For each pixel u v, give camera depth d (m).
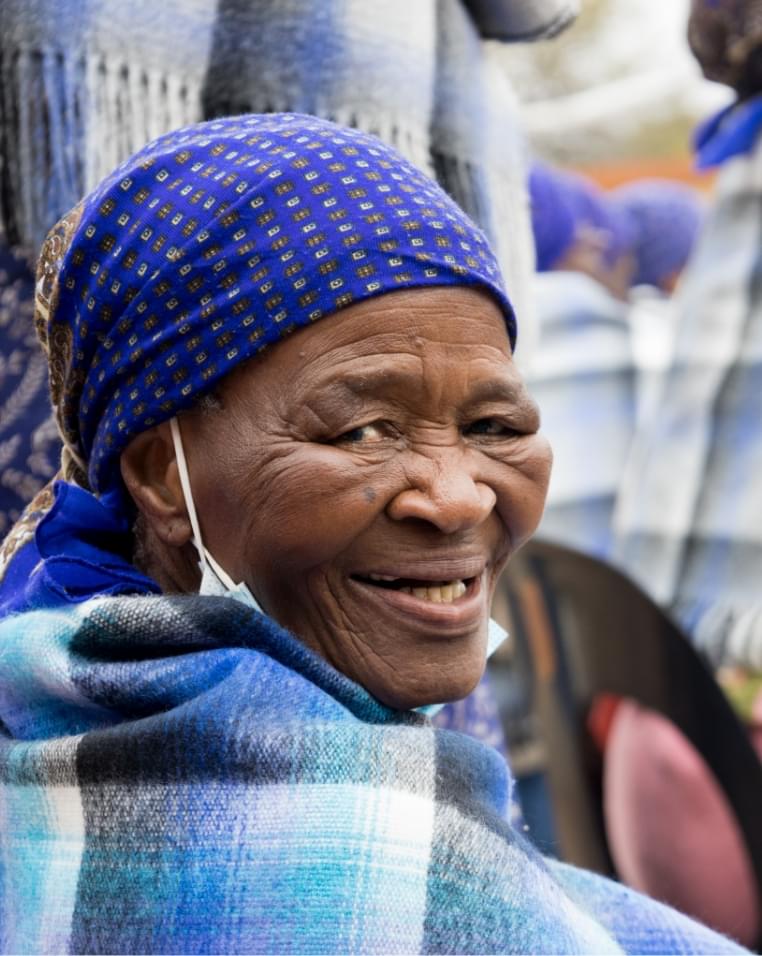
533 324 2.12
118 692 1.30
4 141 1.84
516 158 2.11
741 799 2.62
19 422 1.90
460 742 1.30
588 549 3.97
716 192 3.63
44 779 1.31
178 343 1.30
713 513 3.58
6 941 1.33
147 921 1.20
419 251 1.29
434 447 1.30
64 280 1.37
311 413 1.28
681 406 3.64
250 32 1.89
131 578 1.44
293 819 1.20
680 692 2.68
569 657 2.79
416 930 1.17
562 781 2.75
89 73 1.82
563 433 4.01
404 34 1.95
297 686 1.26
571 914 1.25
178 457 1.34
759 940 2.58
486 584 1.39
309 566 1.31
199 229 1.29
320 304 1.27
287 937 1.17
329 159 1.31
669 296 4.61
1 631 1.41
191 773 1.23
